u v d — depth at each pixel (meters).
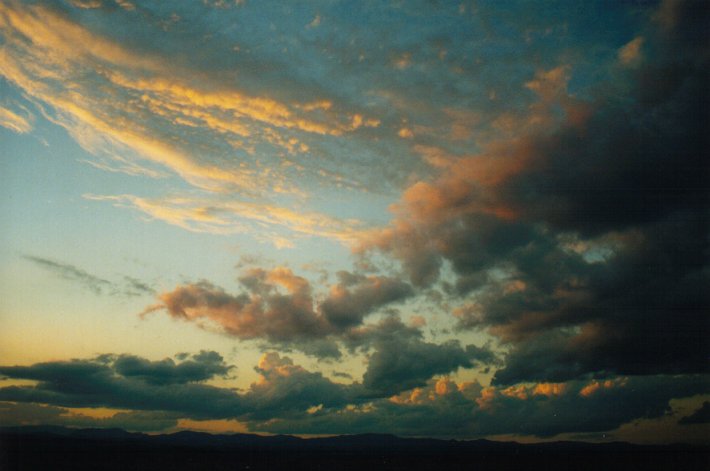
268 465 54.78
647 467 41.06
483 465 51.53
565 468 45.38
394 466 53.72
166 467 49.12
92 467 42.34
